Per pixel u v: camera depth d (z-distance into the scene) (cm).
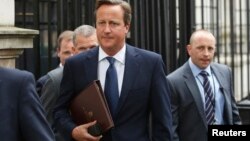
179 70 558
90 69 434
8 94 334
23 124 333
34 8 596
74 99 436
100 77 434
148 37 692
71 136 431
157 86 435
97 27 427
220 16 1077
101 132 420
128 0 672
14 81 337
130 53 436
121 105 426
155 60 439
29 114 334
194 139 548
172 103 547
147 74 434
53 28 743
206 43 549
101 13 423
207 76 557
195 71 556
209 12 1041
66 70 442
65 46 554
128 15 428
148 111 440
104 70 433
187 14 732
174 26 712
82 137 423
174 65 711
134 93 428
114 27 422
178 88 548
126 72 430
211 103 553
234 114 572
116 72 431
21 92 336
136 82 429
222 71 568
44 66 735
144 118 436
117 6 423
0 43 467
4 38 470
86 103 426
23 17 609
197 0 1002
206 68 557
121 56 433
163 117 434
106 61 433
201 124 547
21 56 623
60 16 614
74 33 511
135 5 673
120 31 424
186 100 547
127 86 427
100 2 425
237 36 1188
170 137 435
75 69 438
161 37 705
